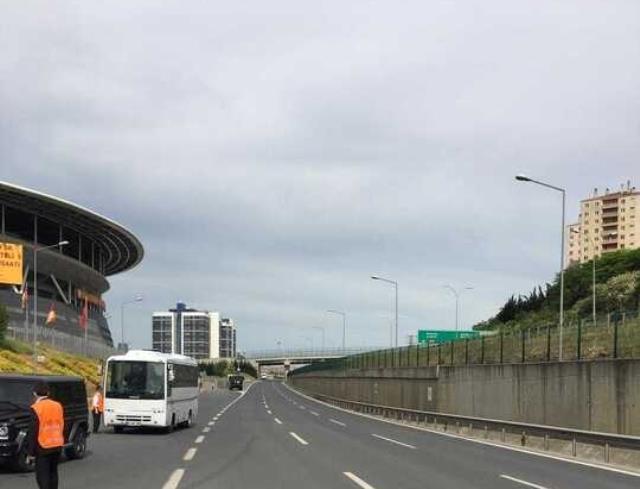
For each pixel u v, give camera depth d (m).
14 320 78.31
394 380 55.22
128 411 27.77
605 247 136.50
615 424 25.42
